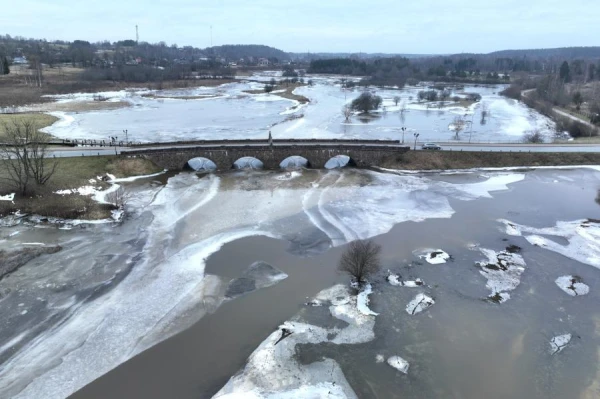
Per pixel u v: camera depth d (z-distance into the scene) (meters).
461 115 195.25
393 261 63.62
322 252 66.06
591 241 69.88
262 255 64.81
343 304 53.16
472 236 71.88
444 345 46.75
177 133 148.00
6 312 50.28
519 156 112.31
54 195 80.12
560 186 96.94
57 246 65.38
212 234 71.31
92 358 44.16
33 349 45.00
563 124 155.12
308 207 83.44
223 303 53.28
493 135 149.00
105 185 89.62
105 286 55.91
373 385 41.38
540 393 41.03
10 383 40.91
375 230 73.69
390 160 110.12
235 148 105.31
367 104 198.62
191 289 55.97
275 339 46.88
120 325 48.91
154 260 62.72
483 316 51.53
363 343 46.75
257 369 42.81
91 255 63.47
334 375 42.38
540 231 73.88
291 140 115.38
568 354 45.81
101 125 160.50
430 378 42.34
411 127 165.38
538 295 55.78
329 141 116.50
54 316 49.94
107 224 73.50
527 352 46.03
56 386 40.78
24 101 199.38
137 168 99.25
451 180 100.81
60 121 164.75
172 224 74.69
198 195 88.81
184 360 44.16
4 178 82.50
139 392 40.31
